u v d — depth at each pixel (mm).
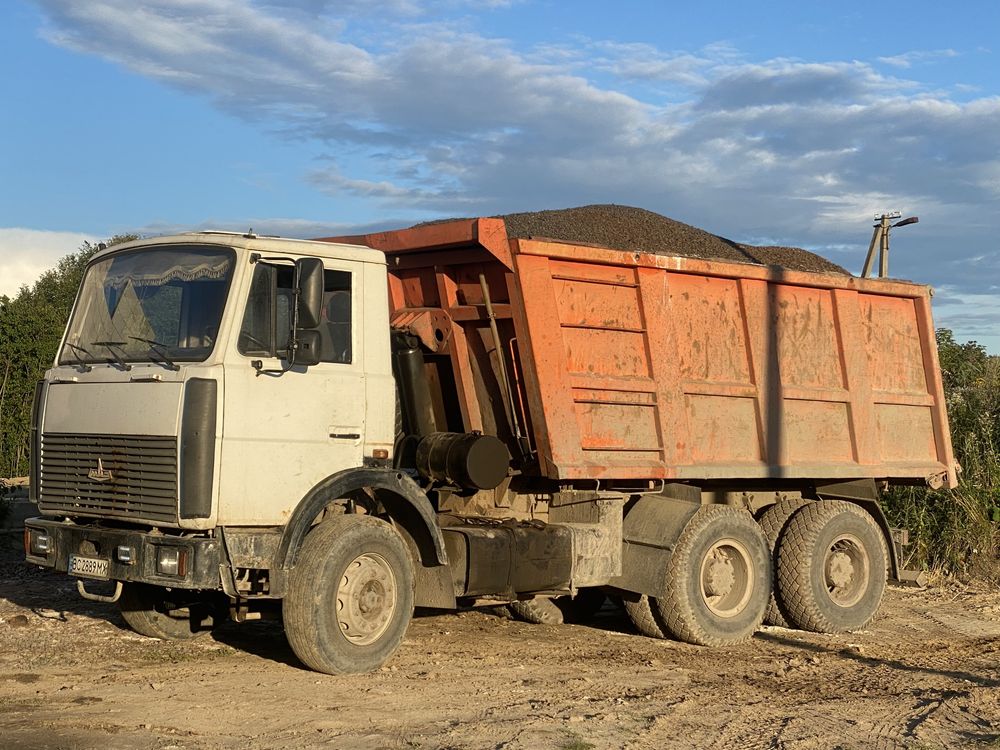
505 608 11297
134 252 8570
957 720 7566
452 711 7281
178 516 7645
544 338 9336
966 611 12656
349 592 8180
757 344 10914
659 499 10406
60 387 8555
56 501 8500
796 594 11180
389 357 8688
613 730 6961
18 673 8039
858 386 11719
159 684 7738
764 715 7516
